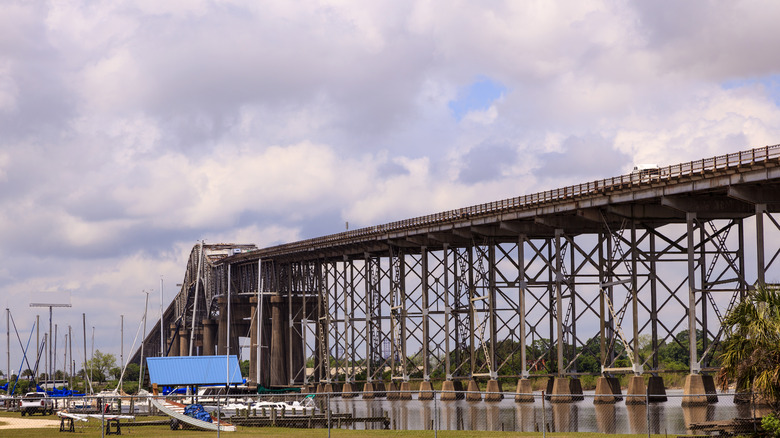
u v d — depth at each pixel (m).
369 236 156.38
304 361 179.62
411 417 108.31
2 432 68.19
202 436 65.69
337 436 63.44
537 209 114.19
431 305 145.12
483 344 128.50
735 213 93.44
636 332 101.62
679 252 102.31
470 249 135.38
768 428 52.62
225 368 132.25
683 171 89.94
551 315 126.19
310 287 192.75
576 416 98.06
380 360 163.88
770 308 53.62
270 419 88.62
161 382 129.00
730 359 53.84
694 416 87.56
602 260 108.81
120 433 67.50
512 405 119.06
